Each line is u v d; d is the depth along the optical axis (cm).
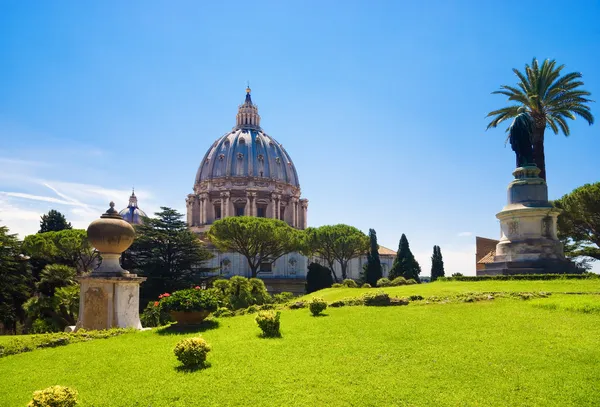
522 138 3950
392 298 2745
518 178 3875
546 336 1700
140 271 6069
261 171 12644
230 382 1338
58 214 9319
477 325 1938
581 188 5456
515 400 1147
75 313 4009
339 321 2216
